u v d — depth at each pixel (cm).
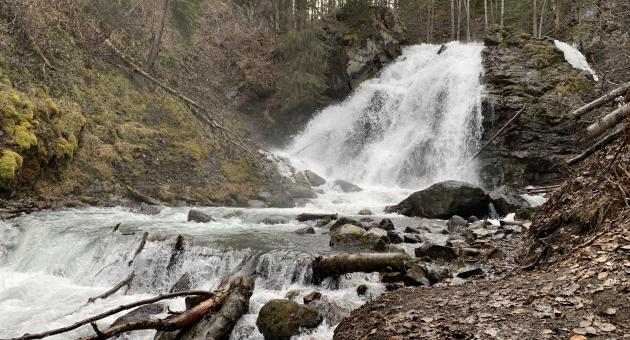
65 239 1088
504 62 2342
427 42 4000
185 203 1697
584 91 2097
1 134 1348
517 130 2064
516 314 496
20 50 1652
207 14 2934
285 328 639
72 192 1523
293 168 2225
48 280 984
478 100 2198
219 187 1844
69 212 1396
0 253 1105
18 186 1362
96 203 1528
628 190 637
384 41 2908
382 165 2378
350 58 2728
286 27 2959
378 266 821
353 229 1026
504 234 1078
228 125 2375
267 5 3275
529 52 2381
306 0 2930
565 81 2167
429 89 2462
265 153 2286
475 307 544
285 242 1056
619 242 566
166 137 1959
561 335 435
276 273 884
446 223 1324
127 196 1636
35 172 1410
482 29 4175
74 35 1939
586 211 695
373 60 2828
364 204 1753
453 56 2670
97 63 1956
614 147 773
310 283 850
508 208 1427
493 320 495
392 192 1969
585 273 537
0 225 1167
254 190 1922
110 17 2148
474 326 491
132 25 2328
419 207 1466
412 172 2309
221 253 957
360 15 2919
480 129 2178
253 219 1400
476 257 904
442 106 2375
